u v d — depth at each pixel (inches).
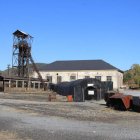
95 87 1199.6
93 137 339.6
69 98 1106.1
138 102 660.7
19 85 2215.8
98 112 668.7
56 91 2047.2
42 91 2245.3
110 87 2330.2
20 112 631.2
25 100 1115.9
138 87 3038.9
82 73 2694.4
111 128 410.9
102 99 1204.5
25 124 442.9
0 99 1138.7
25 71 2506.2
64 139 327.3
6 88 1937.7
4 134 353.1
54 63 2950.3
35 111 661.9
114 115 604.1
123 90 2566.4
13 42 2343.8
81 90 1160.8
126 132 376.8
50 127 414.3
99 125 440.5
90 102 1078.4
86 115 595.2
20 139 324.8
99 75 2630.4
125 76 4414.4
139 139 329.7
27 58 2372.0
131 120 514.9
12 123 451.8
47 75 2790.4
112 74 2586.1
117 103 805.9
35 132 371.6
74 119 518.6
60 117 547.5
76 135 351.9
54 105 875.4
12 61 2377.0
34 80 2321.6
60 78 2763.3
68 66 2817.4
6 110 669.9
